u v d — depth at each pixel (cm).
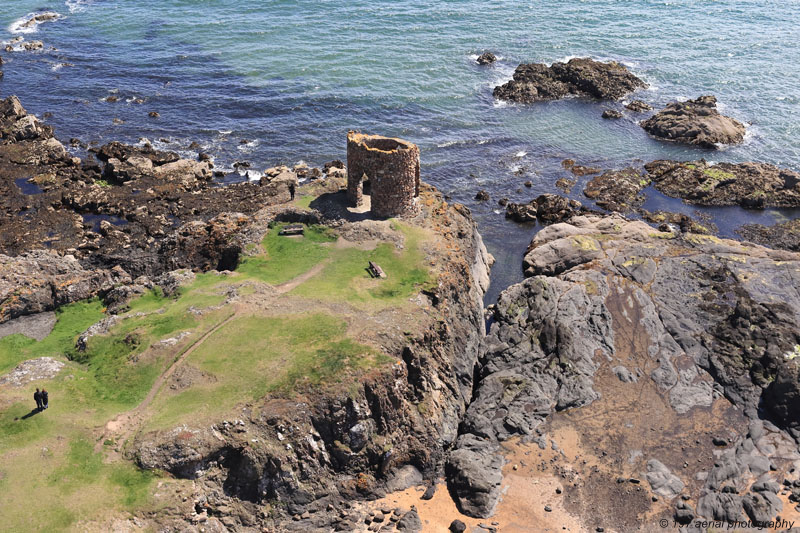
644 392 4891
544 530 3950
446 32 12050
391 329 4462
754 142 8731
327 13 12644
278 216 5712
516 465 4366
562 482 4256
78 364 4394
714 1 14088
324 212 5750
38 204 6756
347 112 9156
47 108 9156
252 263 5272
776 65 10925
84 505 3394
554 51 11444
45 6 13638
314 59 10662
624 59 11206
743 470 4316
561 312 5450
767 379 4891
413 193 5753
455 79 10294
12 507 3341
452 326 4978
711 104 9300
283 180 7300
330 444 4003
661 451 4466
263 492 3788
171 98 9450
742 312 5325
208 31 11800
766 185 7606
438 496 4153
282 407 3916
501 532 3919
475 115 9312
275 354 4238
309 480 3900
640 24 12738
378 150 5431
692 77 10575
